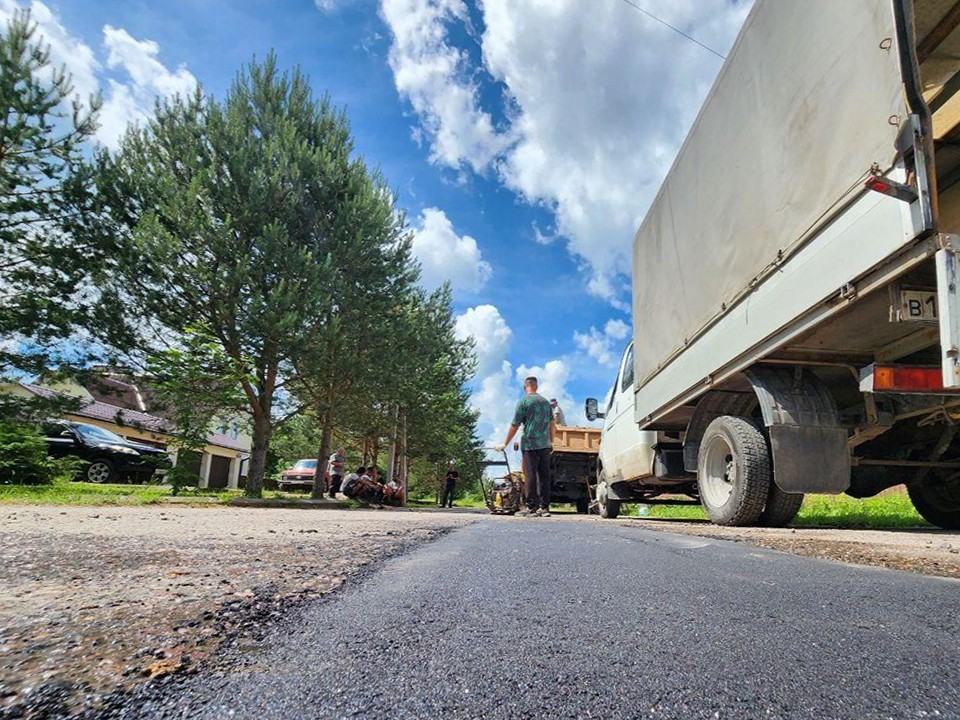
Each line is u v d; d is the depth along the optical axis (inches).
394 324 549.3
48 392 441.1
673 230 218.7
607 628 43.1
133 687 28.7
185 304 446.6
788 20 142.6
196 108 481.1
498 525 160.9
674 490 315.0
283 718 26.1
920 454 207.0
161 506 271.9
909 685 32.9
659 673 33.6
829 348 154.5
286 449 1284.4
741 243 165.9
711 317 184.7
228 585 54.5
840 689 32.0
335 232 501.0
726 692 31.0
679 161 213.0
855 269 119.3
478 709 28.0
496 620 44.6
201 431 426.0
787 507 176.6
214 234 433.4
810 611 51.0
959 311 98.3
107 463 574.6
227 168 467.5
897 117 107.1
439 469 1127.6
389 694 29.4
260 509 312.2
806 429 157.6
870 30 114.1
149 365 426.6
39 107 392.5
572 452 486.0
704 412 202.5
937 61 133.7
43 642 34.8
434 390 830.5
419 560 76.3
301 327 459.5
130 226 454.0
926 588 64.4
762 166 154.9
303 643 37.1
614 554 86.7
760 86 155.4
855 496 235.6
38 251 412.5
